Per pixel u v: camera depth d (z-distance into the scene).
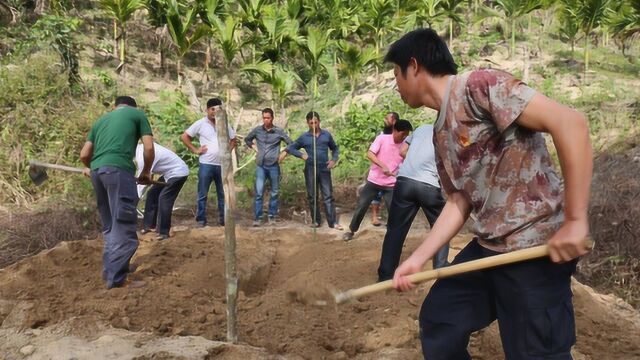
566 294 2.61
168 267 5.76
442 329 2.82
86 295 4.96
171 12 17.33
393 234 5.46
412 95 2.75
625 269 6.55
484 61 19.47
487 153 2.58
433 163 5.40
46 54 12.24
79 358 3.85
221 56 21.81
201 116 14.47
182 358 3.82
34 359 3.88
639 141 9.97
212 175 9.11
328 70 19.72
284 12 19.62
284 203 11.23
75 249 6.02
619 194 7.41
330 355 4.15
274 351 4.18
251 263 6.10
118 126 5.38
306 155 9.65
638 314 5.09
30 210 8.96
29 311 4.55
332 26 19.64
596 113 13.30
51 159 10.17
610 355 4.22
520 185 2.57
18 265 5.60
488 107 2.48
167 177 7.37
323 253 6.66
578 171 2.31
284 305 4.87
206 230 7.37
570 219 2.35
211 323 4.59
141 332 4.33
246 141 9.92
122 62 17.73
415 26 20.62
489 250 2.69
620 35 19.14
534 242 2.57
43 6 17.62
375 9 19.27
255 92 20.31
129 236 5.24
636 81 17.75
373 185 7.94
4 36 15.48
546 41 21.45
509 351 2.68
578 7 18.48
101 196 5.41
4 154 9.95
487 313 2.80
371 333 4.39
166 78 19.00
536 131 2.50
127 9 17.53
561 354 2.61
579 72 18.61
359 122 13.84
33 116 10.65
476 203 2.69
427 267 5.89
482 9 21.34
